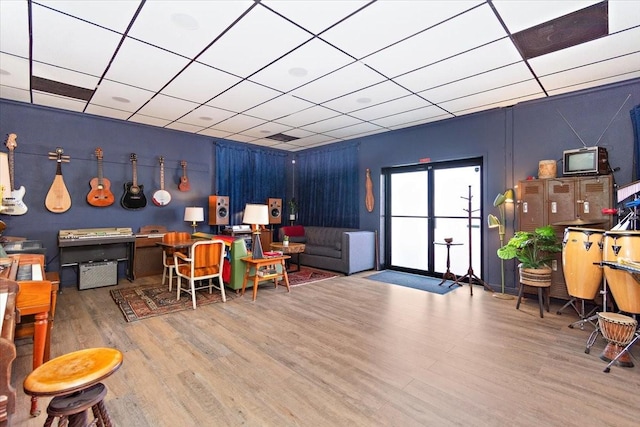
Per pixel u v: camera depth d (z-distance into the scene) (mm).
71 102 4359
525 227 4062
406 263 5996
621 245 2818
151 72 3375
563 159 3805
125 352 2598
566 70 3305
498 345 2766
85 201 4957
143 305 3795
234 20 2432
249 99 4188
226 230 6262
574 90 3877
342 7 2268
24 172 4457
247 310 3676
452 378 2234
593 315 3229
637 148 3447
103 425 1405
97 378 1293
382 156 6082
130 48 2863
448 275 4949
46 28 2537
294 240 6918
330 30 2568
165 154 5824
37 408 1882
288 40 2723
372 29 2551
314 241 6824
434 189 5578
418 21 2441
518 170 4395
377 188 6180
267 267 4480
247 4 2234
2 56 3012
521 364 2436
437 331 3078
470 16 2375
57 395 1198
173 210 5930
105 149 5137
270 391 2074
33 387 1205
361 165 6453
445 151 5172
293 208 7582
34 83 3684
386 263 6266
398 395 2033
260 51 2912
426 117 5031
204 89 3850
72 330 3037
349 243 5621
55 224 4711
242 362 2449
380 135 6105
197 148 6277
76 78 3525
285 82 3629
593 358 2539
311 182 7547
